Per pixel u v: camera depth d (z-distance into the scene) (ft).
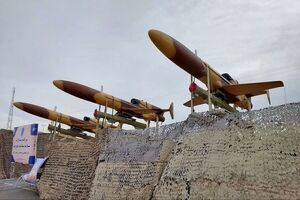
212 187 21.40
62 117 72.38
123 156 32.17
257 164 20.34
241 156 21.72
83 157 37.19
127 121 58.65
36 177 44.01
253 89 40.78
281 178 18.48
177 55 34.42
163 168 27.99
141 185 27.58
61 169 39.27
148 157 30.01
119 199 27.61
